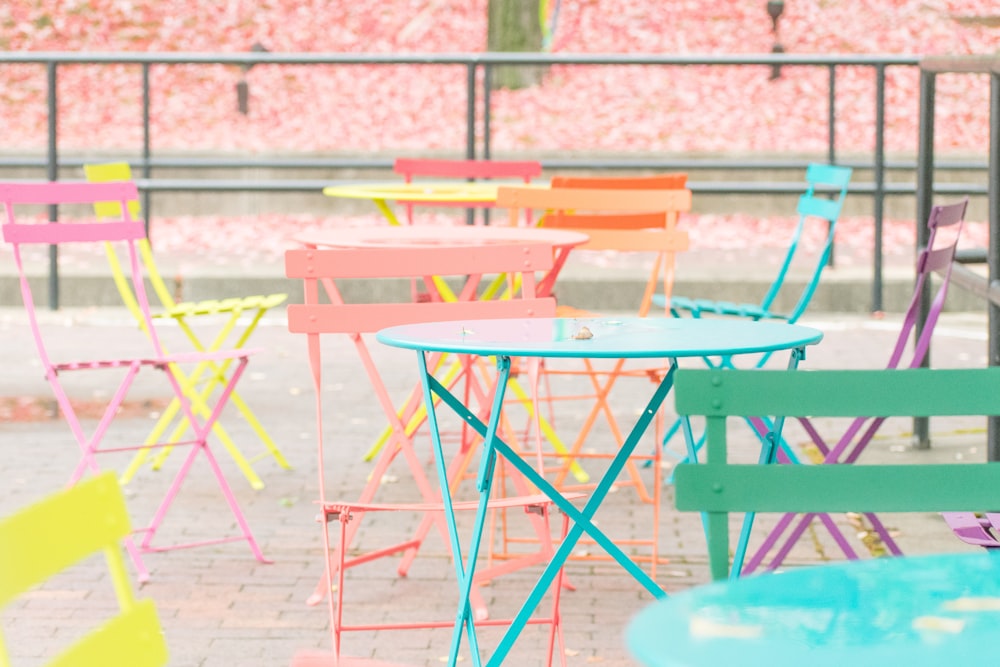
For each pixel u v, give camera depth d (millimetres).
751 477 3031
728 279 12086
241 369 6184
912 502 3041
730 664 1980
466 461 5609
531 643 5129
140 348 10609
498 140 19297
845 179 8008
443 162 9359
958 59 6879
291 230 15664
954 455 7672
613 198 6941
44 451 7820
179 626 5305
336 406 8992
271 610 5484
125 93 20812
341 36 21922
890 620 2158
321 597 5586
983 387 3145
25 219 15703
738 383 3115
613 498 7070
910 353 10438
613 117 19719
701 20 22000
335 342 11125
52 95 12367
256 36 22000
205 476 7453
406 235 6727
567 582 5738
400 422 5312
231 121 20125
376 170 16172
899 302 12148
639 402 9133
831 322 11742
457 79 20922
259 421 8609
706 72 20672
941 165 14805
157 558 6125
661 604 2223
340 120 20016
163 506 6172
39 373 9828
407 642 5152
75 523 2311
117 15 22141
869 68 20156
